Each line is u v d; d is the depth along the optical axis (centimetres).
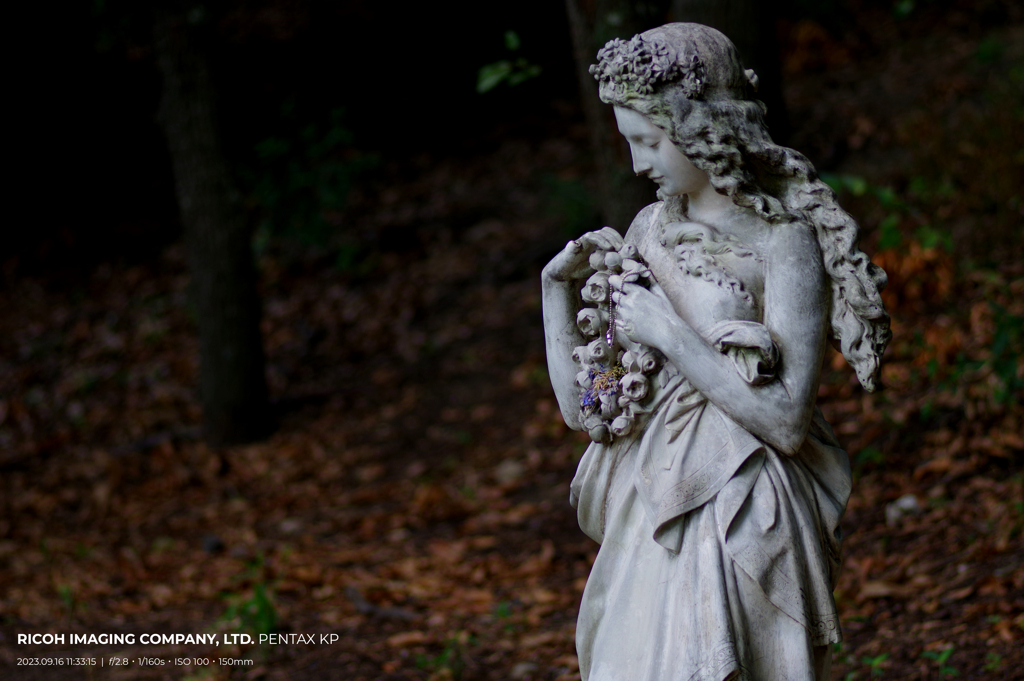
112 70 1344
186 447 812
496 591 532
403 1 1405
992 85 948
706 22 487
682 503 222
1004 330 540
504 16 1370
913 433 553
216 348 800
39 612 558
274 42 1417
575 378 254
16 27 1244
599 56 233
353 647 473
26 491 776
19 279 1137
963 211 759
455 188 1162
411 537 629
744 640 217
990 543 444
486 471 705
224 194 788
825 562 227
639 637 229
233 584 571
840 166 912
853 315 223
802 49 1167
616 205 514
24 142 1238
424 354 899
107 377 952
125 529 700
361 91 1331
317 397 863
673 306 230
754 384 217
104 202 1245
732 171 222
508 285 970
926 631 397
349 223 1131
